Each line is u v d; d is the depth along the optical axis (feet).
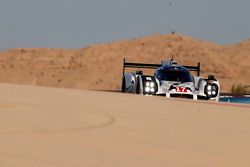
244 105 191.62
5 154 79.92
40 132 102.37
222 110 164.04
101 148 86.84
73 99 194.08
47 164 74.02
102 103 177.68
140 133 104.78
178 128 114.62
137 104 177.47
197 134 106.32
